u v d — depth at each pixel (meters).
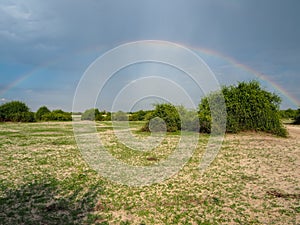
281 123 26.06
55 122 50.88
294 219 6.83
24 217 6.83
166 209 7.50
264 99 26.36
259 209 7.47
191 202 8.04
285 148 17.78
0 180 10.05
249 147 18.27
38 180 10.17
